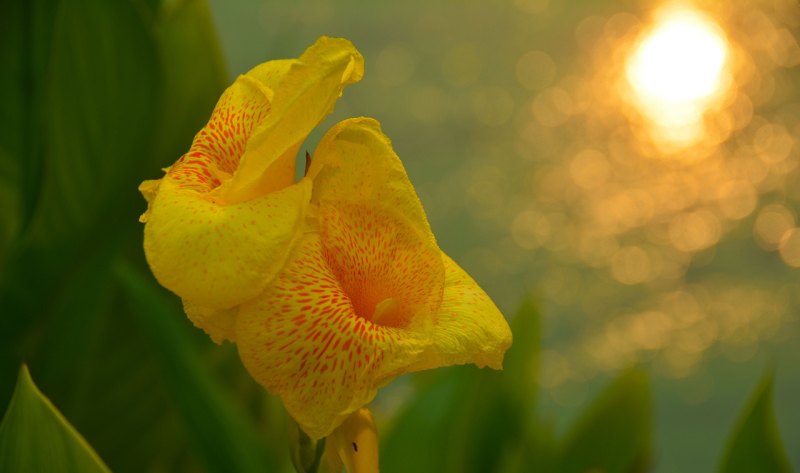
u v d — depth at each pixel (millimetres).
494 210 3857
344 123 995
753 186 3975
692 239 3678
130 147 1280
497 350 997
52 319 1285
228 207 970
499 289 3334
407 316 992
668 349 3145
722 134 4344
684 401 2916
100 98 1267
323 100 980
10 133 1337
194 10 1326
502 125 4473
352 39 5195
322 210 990
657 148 4289
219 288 958
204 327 983
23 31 1308
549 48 5238
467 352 987
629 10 5637
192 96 1326
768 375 1227
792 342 3174
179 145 1327
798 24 5211
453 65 5023
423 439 1242
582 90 4793
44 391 1291
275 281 971
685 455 2691
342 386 969
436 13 5633
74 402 1300
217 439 1143
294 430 1014
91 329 1290
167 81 1313
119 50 1261
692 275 3480
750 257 3572
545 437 1374
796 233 3678
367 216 996
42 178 1295
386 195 993
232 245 961
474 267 3471
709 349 3135
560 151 4277
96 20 1249
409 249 995
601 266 3529
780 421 2854
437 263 992
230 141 1010
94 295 1290
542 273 3475
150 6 1370
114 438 1315
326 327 970
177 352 1146
